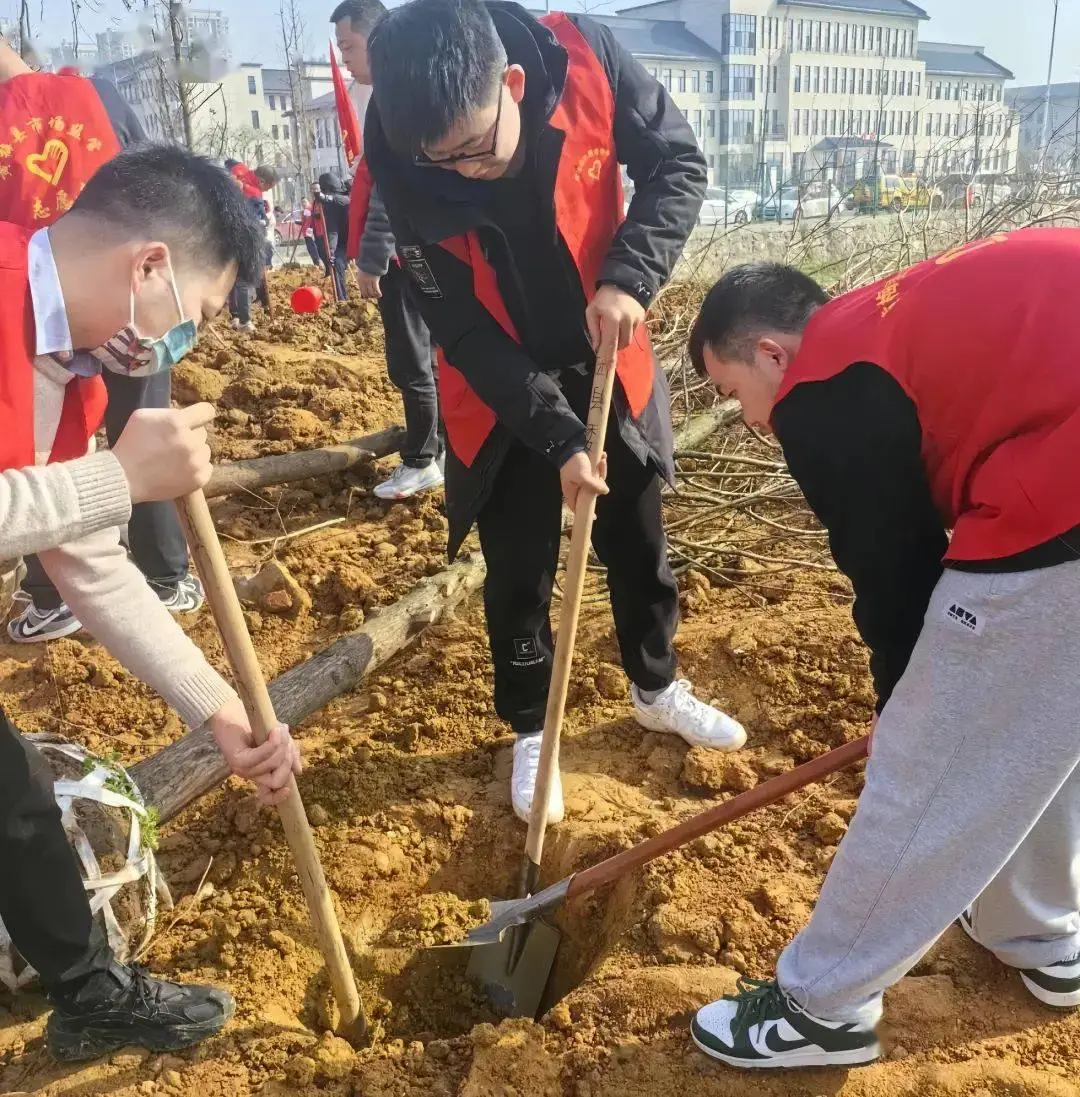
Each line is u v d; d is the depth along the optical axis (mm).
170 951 2549
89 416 1870
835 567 4215
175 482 1691
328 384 6551
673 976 2336
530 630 2912
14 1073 2193
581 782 3084
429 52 2094
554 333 2621
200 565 1827
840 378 1625
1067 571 1548
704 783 3012
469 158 2250
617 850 2789
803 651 3512
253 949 2570
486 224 2373
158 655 1968
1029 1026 2176
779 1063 2055
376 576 4391
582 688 3488
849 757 2314
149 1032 2205
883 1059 2115
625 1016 2271
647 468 2799
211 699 2020
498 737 3338
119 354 1736
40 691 3588
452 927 2721
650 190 2514
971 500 1640
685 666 3564
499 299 2506
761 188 16641
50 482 1575
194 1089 2154
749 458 4816
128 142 3914
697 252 8172
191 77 8812
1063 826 1964
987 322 1561
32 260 1629
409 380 4895
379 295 4742
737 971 2371
